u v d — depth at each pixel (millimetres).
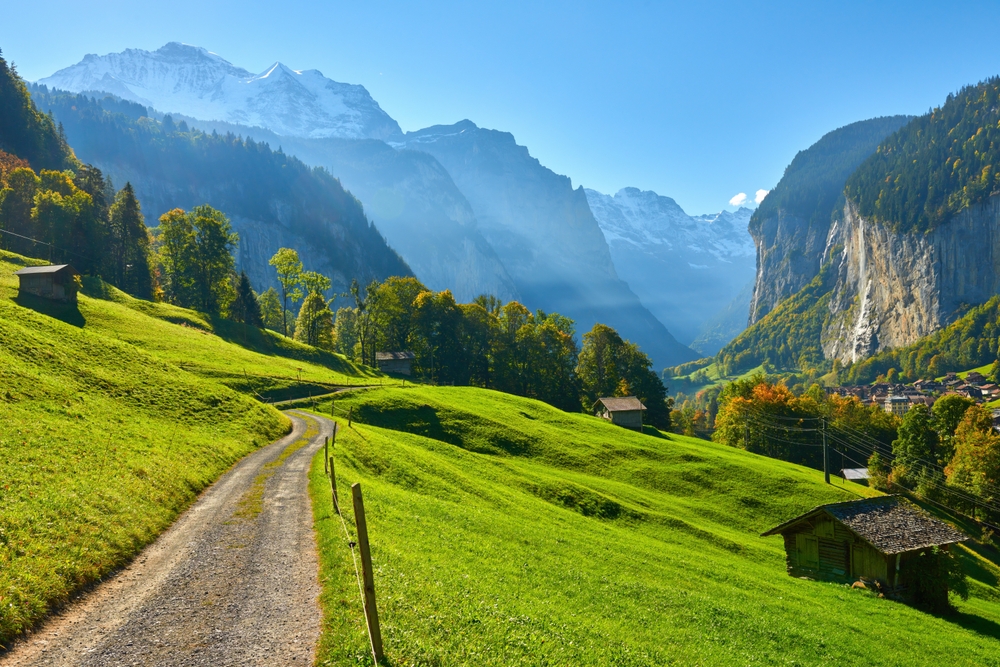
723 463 79000
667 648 19797
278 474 35625
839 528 44938
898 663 25391
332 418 66500
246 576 18453
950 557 42062
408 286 155125
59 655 13141
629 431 94625
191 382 53906
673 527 54406
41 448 25812
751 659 21531
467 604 17703
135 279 133500
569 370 153125
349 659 12734
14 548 16688
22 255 104625
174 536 22828
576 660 15500
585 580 27672
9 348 41062
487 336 151625
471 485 48375
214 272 136625
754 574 42750
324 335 148125
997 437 89188
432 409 80625
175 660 13023
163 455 32719
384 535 24656
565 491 56562
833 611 34656
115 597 16703
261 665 12812
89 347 50844
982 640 34062
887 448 134000
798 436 132000
